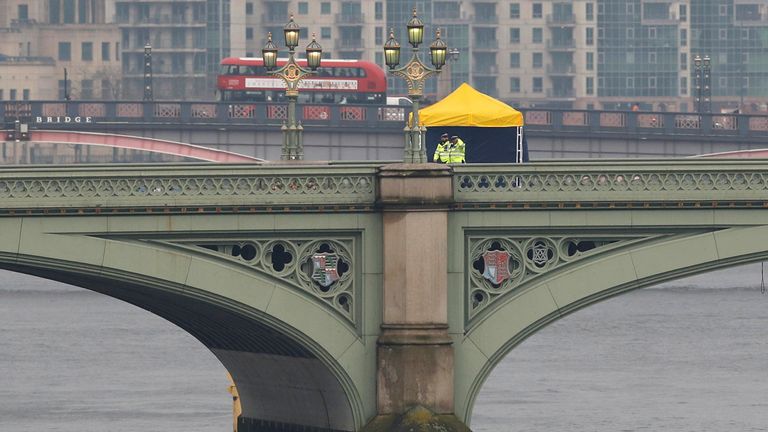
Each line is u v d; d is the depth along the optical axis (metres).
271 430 177.62
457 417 151.25
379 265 150.75
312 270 150.25
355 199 149.75
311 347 150.12
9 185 143.38
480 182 151.38
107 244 145.38
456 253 151.12
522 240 152.12
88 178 144.75
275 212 148.50
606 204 151.75
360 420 151.38
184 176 146.75
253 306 148.62
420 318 149.75
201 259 147.25
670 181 152.25
